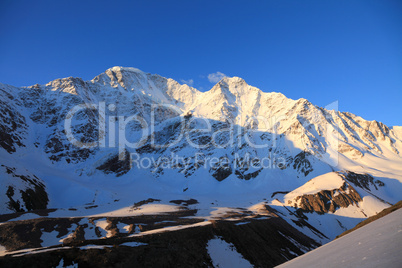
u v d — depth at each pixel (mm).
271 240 74812
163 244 53781
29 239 64125
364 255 9727
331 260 11406
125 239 53125
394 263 7332
